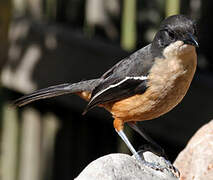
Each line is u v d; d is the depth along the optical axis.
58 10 14.21
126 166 8.85
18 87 14.08
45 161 13.77
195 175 9.00
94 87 10.73
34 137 13.81
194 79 12.09
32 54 13.91
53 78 13.61
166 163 9.60
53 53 13.61
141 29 13.30
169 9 12.77
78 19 13.90
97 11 13.55
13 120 14.03
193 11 12.83
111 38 13.48
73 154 13.43
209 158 8.97
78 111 13.15
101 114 12.80
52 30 13.63
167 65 9.74
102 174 8.57
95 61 13.02
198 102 12.10
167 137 12.48
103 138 13.12
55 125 13.59
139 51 10.32
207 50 12.77
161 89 9.82
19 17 14.40
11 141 14.06
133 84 10.01
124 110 10.27
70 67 13.35
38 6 14.55
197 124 12.09
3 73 14.21
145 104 10.03
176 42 9.65
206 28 12.74
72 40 13.28
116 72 10.33
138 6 13.26
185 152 9.53
